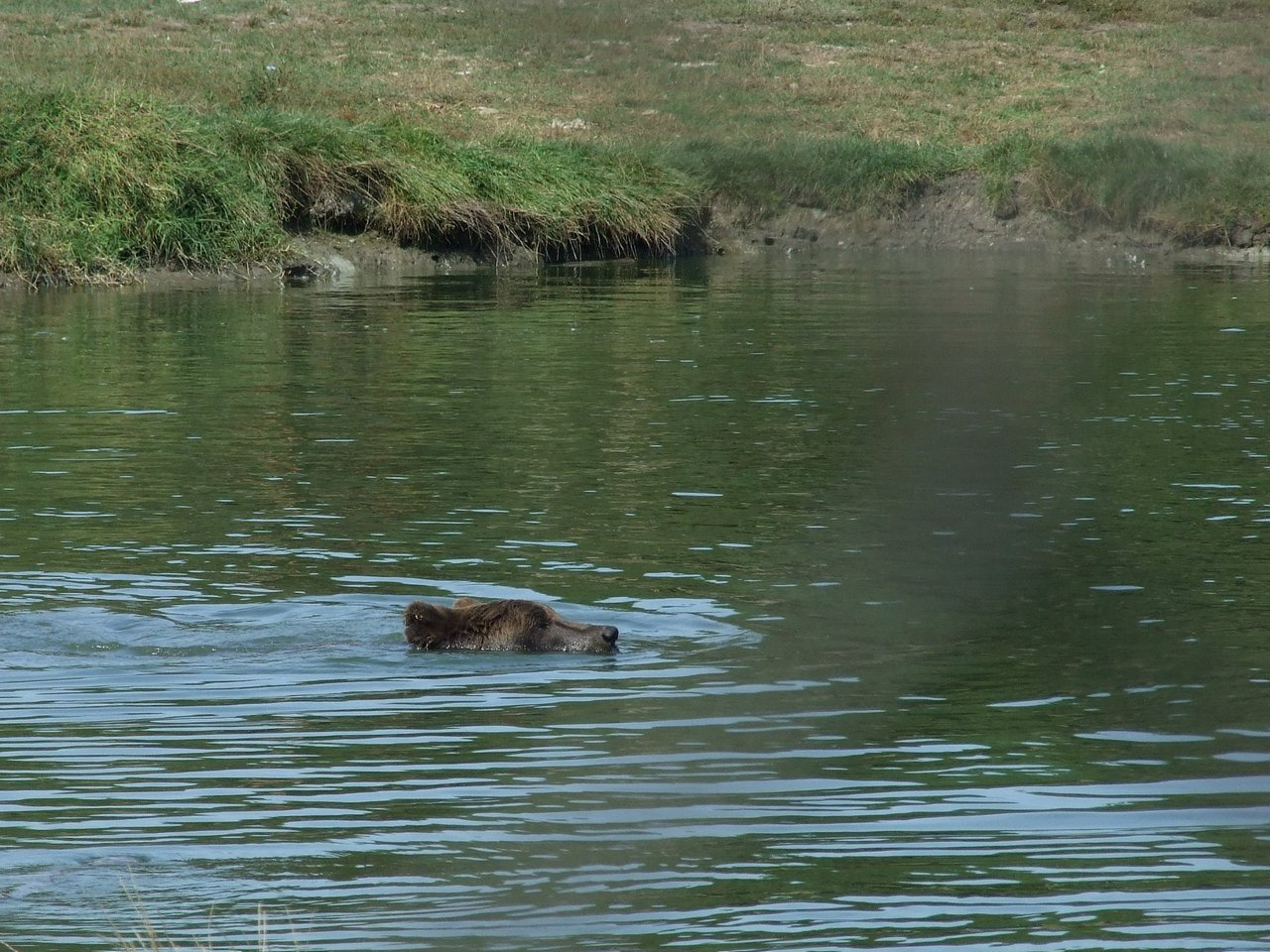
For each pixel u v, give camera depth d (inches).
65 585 1537.9
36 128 4072.3
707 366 2842.0
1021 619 1446.9
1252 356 2935.5
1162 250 4662.9
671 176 4798.2
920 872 918.4
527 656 1347.2
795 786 1050.1
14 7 5718.5
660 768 1084.5
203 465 2062.0
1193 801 1023.6
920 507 1872.5
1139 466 2082.9
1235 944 829.2
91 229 3959.2
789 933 840.3
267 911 868.0
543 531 1756.9
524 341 3120.1
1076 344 3070.9
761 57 5890.8
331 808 1015.0
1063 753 1114.1
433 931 844.0
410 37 5836.6
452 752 1117.7
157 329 3240.7
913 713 1195.3
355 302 3673.7
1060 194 4788.4
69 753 1112.8
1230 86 5620.1
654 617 1456.7
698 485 1977.1
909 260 4559.5
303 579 1567.4
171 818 999.0
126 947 820.0
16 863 932.6
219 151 4217.5
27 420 2346.2
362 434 2261.3
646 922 855.1
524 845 956.0
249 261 4092.0
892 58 5979.3
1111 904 875.4
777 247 4837.6
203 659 1330.0
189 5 5994.1
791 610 1475.1
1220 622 1434.5
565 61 5713.6
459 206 4389.8
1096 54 6063.0
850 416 2416.3
